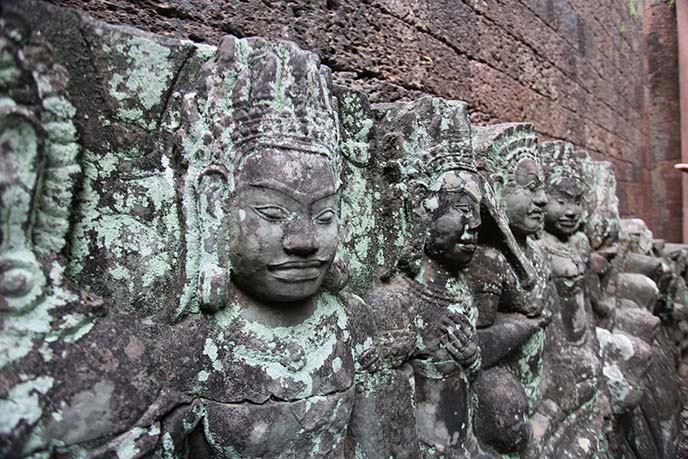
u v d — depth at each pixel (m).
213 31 1.71
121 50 1.02
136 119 1.05
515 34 3.52
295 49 1.10
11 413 0.82
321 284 1.22
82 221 0.99
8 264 0.84
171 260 1.08
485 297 1.81
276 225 1.05
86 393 0.88
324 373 1.16
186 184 1.06
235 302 1.10
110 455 0.90
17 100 0.84
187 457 1.07
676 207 6.72
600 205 3.01
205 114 1.07
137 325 1.00
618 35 5.66
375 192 1.52
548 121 3.98
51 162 0.91
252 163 1.04
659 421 2.75
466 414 1.66
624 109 5.86
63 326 0.89
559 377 2.18
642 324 2.92
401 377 1.47
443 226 1.57
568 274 2.34
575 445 2.08
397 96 2.42
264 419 1.07
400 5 2.46
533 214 2.02
